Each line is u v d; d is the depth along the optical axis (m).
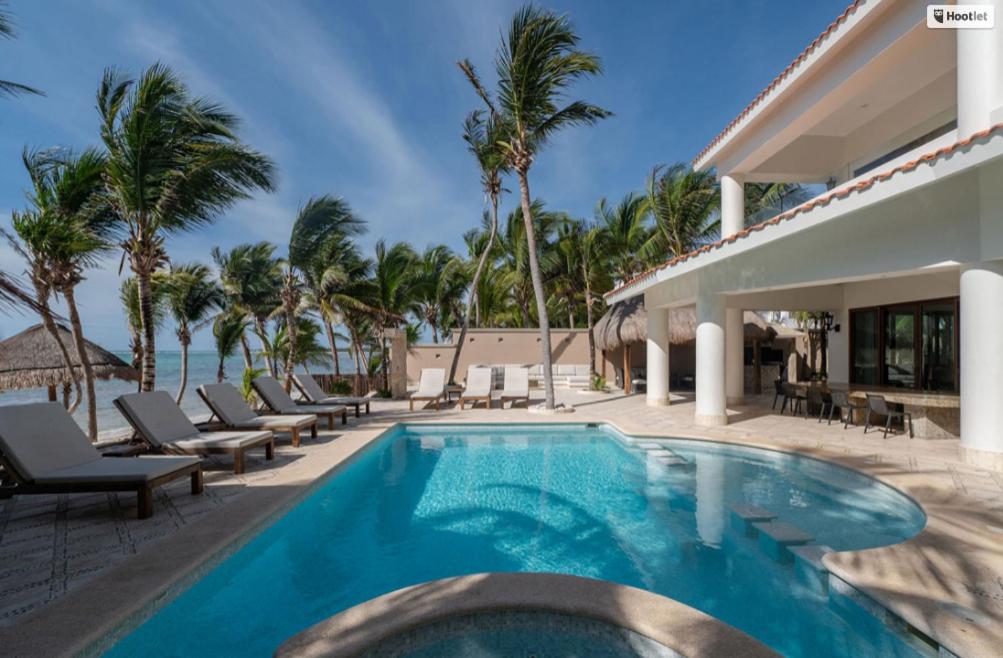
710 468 7.64
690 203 16.98
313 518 5.64
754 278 8.94
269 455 7.13
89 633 2.71
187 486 5.75
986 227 5.74
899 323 10.56
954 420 8.27
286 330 23.88
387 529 5.28
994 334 5.82
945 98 8.94
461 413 12.59
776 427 9.62
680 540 4.89
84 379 10.02
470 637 2.82
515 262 25.36
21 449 4.54
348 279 18.08
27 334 10.45
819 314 14.81
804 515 5.44
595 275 21.12
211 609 3.63
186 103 8.55
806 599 3.71
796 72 8.59
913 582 3.25
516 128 13.16
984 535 4.05
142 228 8.57
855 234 7.16
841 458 6.88
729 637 2.52
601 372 22.45
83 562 3.68
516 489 6.69
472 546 4.80
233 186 9.41
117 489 4.58
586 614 2.79
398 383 16.97
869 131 10.70
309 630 2.62
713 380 9.98
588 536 5.02
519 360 23.30
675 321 16.80
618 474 7.38
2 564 3.63
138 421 6.18
